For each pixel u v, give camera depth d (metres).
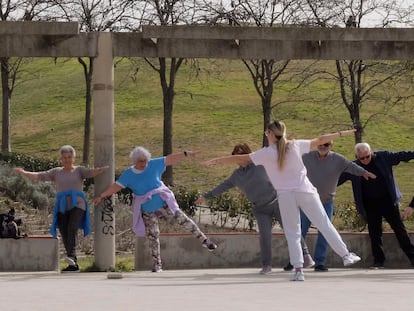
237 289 9.38
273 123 10.50
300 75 38.50
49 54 14.20
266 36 14.30
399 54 14.53
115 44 14.25
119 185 12.64
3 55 14.16
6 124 37.59
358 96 30.88
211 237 14.32
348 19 31.20
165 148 34.19
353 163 12.74
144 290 9.34
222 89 58.69
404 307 7.55
